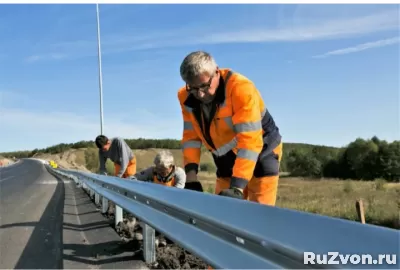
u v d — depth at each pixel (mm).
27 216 6891
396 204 17531
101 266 3533
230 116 2760
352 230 985
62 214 7141
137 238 4703
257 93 2801
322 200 24203
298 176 80625
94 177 8383
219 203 1808
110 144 8320
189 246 2189
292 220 1229
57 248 4266
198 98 2738
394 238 861
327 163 78000
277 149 3232
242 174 2510
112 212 7242
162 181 5707
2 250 4223
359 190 32750
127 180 4441
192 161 3270
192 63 2529
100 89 20266
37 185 17328
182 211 2312
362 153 71938
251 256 1507
